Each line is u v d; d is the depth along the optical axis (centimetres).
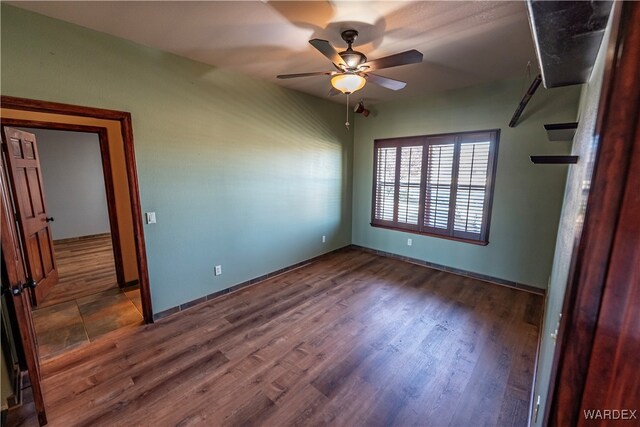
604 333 54
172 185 287
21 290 160
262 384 204
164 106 273
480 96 361
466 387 201
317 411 182
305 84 370
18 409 185
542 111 322
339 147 482
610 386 55
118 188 358
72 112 223
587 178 58
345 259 475
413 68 302
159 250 284
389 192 474
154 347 245
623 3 45
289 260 425
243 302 325
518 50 257
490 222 374
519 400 190
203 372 215
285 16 203
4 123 272
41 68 207
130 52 247
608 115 49
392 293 347
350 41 223
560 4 65
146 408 184
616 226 50
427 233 434
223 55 276
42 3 189
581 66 111
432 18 204
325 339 255
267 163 374
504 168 354
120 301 330
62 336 261
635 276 50
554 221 329
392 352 238
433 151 412
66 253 518
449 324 279
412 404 188
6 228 154
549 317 177
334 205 491
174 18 209
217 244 332
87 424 173
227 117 323
